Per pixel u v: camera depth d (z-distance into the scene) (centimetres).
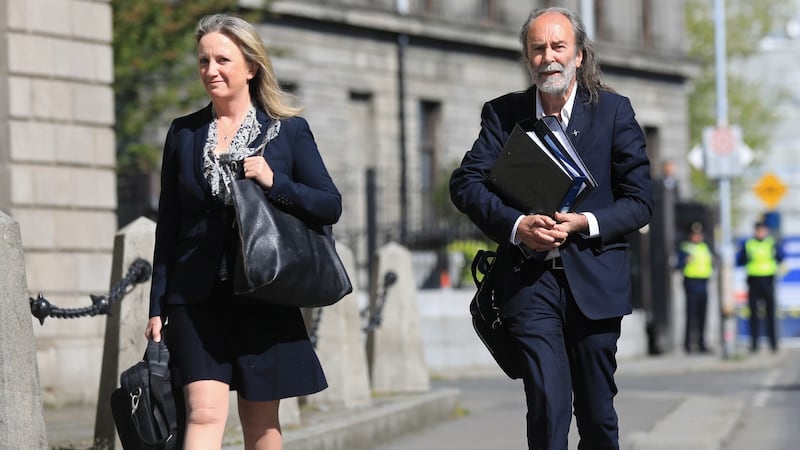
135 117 5200
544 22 1477
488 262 1537
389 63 7769
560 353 1462
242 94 1424
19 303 1455
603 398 1480
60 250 3131
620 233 1454
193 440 1367
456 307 4916
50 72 3141
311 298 1369
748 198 13462
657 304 5631
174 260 1415
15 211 3053
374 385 2969
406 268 3008
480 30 8200
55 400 3028
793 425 2938
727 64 12512
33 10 3114
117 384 2050
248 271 1323
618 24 9288
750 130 12406
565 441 1449
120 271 2039
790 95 13250
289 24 7162
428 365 4828
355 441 2317
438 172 8044
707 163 5800
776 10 12488
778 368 4994
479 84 8331
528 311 1466
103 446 2061
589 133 1480
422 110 8075
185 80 5291
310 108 7275
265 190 1371
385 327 2978
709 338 6612
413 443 2455
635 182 1476
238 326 1388
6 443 1425
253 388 1376
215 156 1386
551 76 1473
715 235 6216
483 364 4947
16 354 1445
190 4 5141
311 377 1405
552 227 1425
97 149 3231
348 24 7469
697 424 2700
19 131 3072
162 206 1427
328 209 1392
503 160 1457
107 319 2077
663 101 9669
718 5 6400
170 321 1388
